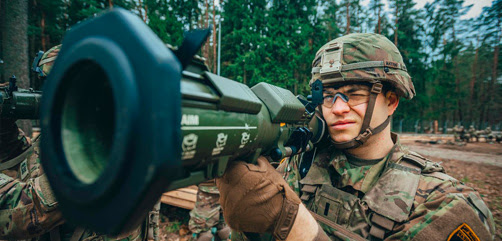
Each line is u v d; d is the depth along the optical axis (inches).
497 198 199.0
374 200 39.7
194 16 810.8
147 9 666.2
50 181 16.7
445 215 33.3
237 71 735.7
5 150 62.9
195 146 17.8
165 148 12.6
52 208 40.2
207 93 19.5
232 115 21.7
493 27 1181.7
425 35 1190.9
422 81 1028.5
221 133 20.1
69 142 16.1
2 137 61.2
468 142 711.1
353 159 46.1
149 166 12.4
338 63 39.7
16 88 53.3
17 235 42.4
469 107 1320.1
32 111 54.4
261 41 729.6
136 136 12.8
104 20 14.9
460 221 32.7
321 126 42.8
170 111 13.1
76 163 15.7
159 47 13.9
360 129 41.4
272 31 746.2
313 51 780.6
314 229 27.8
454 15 1187.3
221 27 807.1
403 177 40.2
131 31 13.7
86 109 17.0
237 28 791.7
